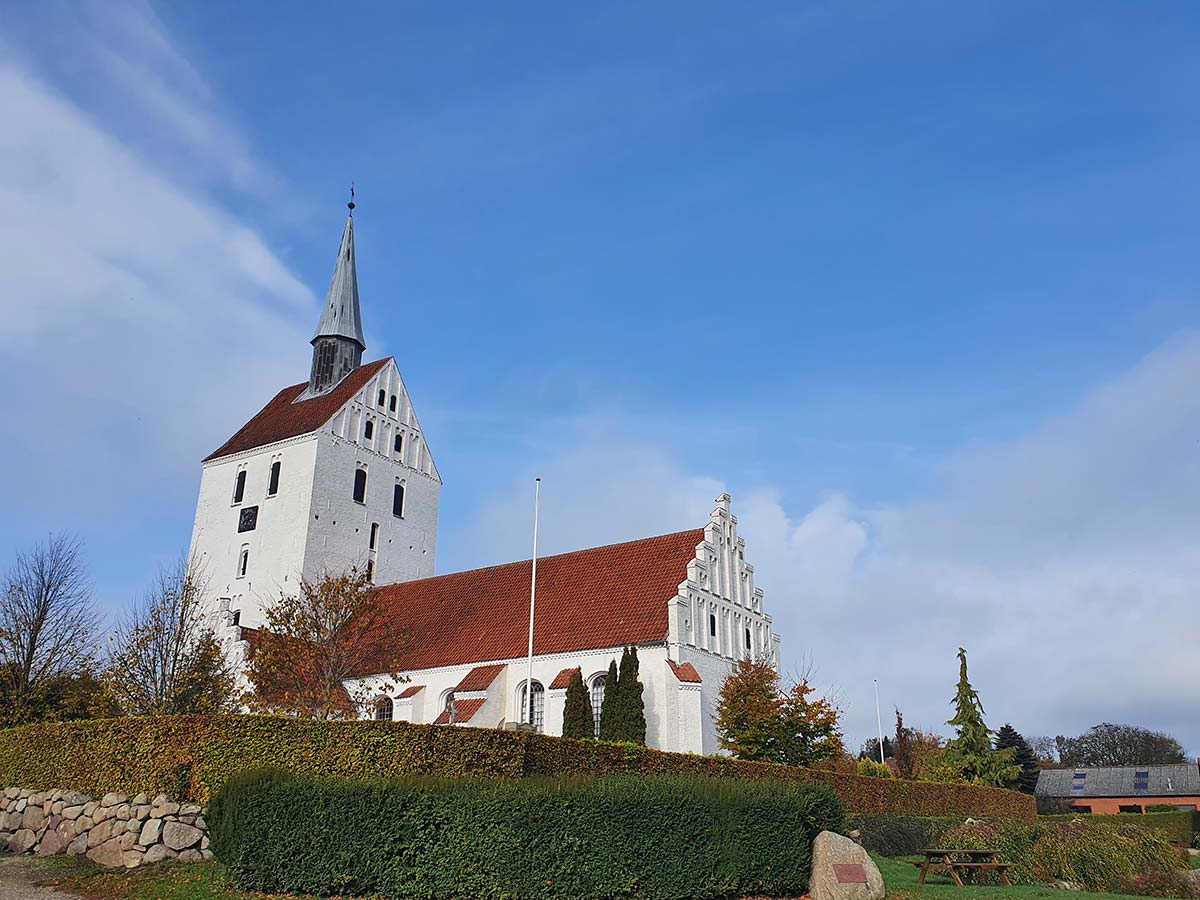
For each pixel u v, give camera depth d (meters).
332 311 69.00
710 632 46.75
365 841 18.53
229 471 64.19
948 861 25.95
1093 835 31.33
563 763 27.52
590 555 53.12
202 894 18.67
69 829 23.97
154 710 36.53
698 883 19.69
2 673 38.88
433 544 67.88
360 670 48.66
